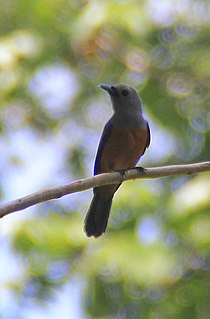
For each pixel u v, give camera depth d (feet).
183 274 49.65
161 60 56.34
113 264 47.50
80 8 54.70
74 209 52.06
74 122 57.26
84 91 57.31
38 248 46.93
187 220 44.39
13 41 50.93
